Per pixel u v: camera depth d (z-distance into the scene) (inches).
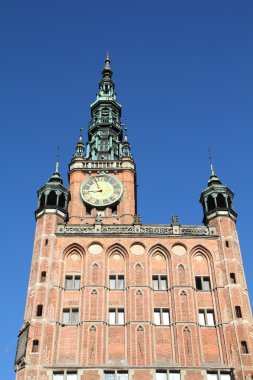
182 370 1752.0
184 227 2169.0
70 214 2429.9
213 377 1748.3
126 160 2667.3
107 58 3558.1
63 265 2032.5
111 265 2046.0
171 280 1995.6
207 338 1847.9
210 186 2338.8
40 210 2224.4
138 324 1856.5
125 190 2536.9
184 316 1891.0
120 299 1943.9
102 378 1722.4
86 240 2098.9
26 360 1731.1
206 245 2105.1
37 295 1905.8
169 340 1838.1
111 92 3326.8
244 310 1899.6
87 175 2600.9
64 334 1838.1
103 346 1800.0
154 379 1726.1
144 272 2014.0
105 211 2455.7
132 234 2122.3
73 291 1959.9
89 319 1865.2
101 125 3051.2
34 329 1811.0
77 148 2807.6
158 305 1932.8
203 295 1967.3
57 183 2317.9
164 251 2089.1
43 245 2069.4
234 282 1982.0
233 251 2079.2
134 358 1771.7
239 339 1814.7
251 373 1729.8
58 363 1758.1
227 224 2171.5
